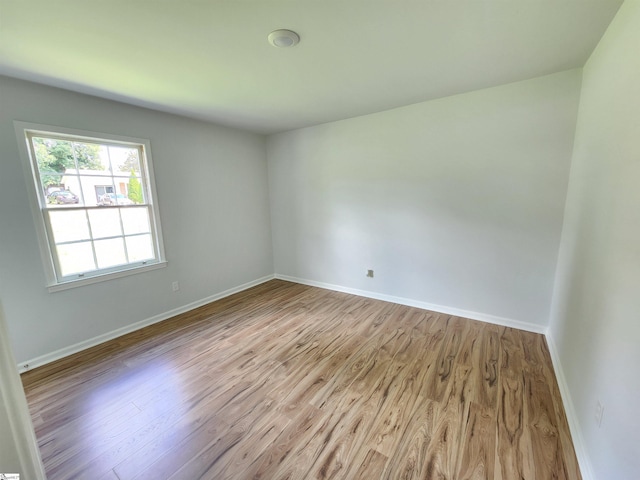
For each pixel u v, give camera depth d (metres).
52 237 2.42
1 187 2.14
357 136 3.53
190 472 1.42
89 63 1.92
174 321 3.19
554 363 2.19
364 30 1.60
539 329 2.72
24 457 0.81
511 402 1.83
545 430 1.61
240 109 3.03
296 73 2.15
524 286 2.74
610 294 1.30
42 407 1.88
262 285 4.46
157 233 3.13
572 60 2.08
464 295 3.09
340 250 3.98
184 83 2.29
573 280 1.96
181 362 2.37
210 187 3.67
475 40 1.74
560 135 2.39
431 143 3.02
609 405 1.19
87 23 1.46
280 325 3.03
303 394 1.96
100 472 1.43
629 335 1.08
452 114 2.85
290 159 4.22
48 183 2.38
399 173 3.29
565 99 2.33
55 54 1.79
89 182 2.63
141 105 2.84
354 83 2.39
